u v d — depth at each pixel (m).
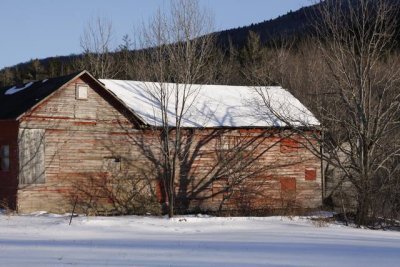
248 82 44.44
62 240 16.19
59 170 25.64
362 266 12.30
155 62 33.31
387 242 18.20
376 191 25.94
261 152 30.53
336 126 29.41
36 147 25.16
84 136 26.31
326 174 34.25
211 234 19.30
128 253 13.51
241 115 30.75
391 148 26.75
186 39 28.52
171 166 27.55
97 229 19.77
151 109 28.94
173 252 13.87
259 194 30.28
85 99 26.34
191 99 31.33
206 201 29.00
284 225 23.17
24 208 24.73
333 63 29.12
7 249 13.91
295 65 45.25
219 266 11.81
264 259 13.02
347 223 25.56
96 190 26.48
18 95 27.67
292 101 33.34
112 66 50.41
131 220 22.84
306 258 13.40
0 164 26.38
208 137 29.27
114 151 26.98
